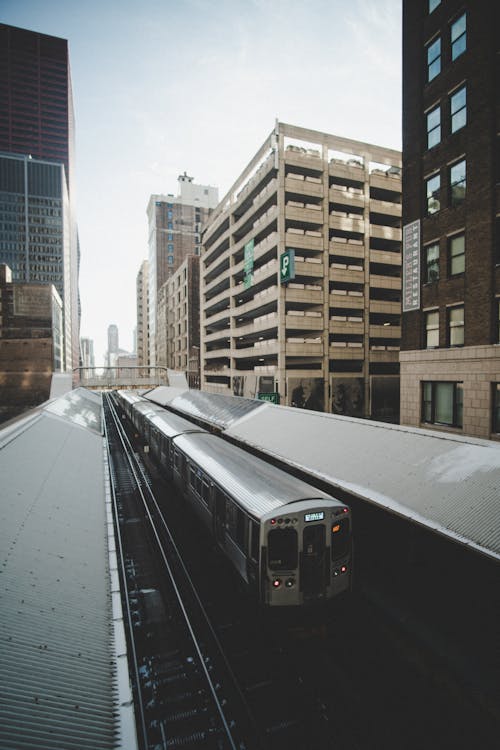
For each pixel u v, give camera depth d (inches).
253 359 1797.5
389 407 1411.2
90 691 185.2
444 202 695.7
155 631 336.8
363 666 287.3
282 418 705.0
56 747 151.5
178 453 594.6
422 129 744.3
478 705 242.8
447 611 335.6
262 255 1434.5
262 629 315.0
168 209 3902.6
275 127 1275.8
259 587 311.9
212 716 250.2
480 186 625.6
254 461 452.4
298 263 1283.2
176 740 235.6
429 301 727.1
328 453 501.4
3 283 2151.8
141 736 236.2
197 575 419.5
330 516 323.3
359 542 455.8
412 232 761.6
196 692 269.4
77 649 209.0
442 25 694.5
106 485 495.2
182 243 3941.9
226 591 387.9
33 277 4264.3
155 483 760.3
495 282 607.8
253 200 1584.6
